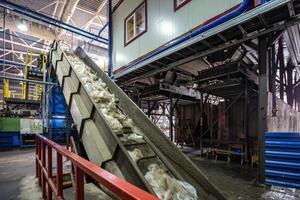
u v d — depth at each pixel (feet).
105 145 8.28
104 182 3.16
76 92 11.83
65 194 10.29
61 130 29.99
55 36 34.94
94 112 9.66
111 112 10.16
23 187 11.67
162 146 9.01
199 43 14.44
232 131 24.09
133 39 23.06
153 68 21.18
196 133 31.58
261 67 12.32
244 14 11.24
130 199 2.47
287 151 10.99
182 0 16.28
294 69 28.32
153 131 9.48
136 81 28.22
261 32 12.08
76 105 10.83
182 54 16.83
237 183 12.64
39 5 31.30
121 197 2.67
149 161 7.83
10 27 30.09
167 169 7.78
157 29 19.17
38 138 12.09
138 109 10.39
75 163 4.66
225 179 13.57
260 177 12.07
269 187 11.50
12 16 29.89
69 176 11.76
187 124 32.91
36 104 34.45
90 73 14.46
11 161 19.56
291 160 10.82
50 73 24.43
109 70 27.86
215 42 14.57
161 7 18.71
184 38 15.31
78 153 9.46
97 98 10.73
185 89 28.60
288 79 26.61
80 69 14.25
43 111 29.50
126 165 6.94
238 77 18.45
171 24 17.39
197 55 16.37
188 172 7.90
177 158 8.38
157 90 25.14
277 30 11.56
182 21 16.19
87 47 35.53
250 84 19.61
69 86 12.43
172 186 6.78
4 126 27.50
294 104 32.68
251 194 10.65
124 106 11.39
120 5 26.21
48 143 8.43
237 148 19.56
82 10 32.78
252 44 14.06
